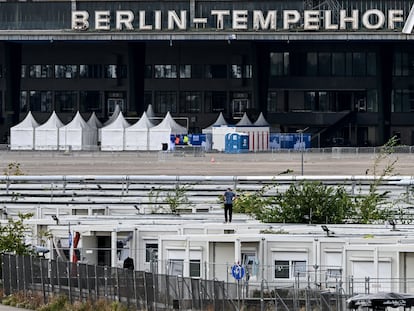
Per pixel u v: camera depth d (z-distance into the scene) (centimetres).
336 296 19788
